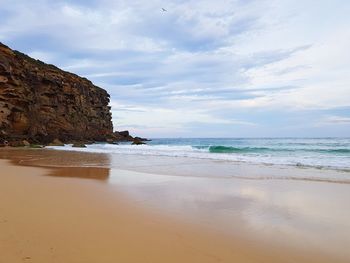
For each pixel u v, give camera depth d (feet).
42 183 40.50
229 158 84.79
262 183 42.60
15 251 16.30
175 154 104.22
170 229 21.57
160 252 17.30
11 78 170.09
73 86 239.09
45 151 123.75
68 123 224.94
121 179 45.98
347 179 46.29
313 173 53.21
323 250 18.35
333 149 113.80
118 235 19.92
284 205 29.53
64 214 24.58
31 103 186.91
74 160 81.30
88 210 26.25
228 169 59.72
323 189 38.04
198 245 18.63
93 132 262.67
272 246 18.83
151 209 27.25
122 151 124.47
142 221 23.38
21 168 59.47
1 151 122.42
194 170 58.03
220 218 24.76
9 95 168.35
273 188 38.68
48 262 15.12
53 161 77.92
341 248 18.70
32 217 23.22
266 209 27.89
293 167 62.80
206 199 31.94
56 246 17.39
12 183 39.70
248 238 20.15
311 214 26.32
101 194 33.76
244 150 121.08
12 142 158.61
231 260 16.53
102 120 284.41
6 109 163.73
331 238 20.43
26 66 192.24
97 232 20.35
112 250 17.28
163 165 67.97
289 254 17.66
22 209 25.57
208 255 17.13
